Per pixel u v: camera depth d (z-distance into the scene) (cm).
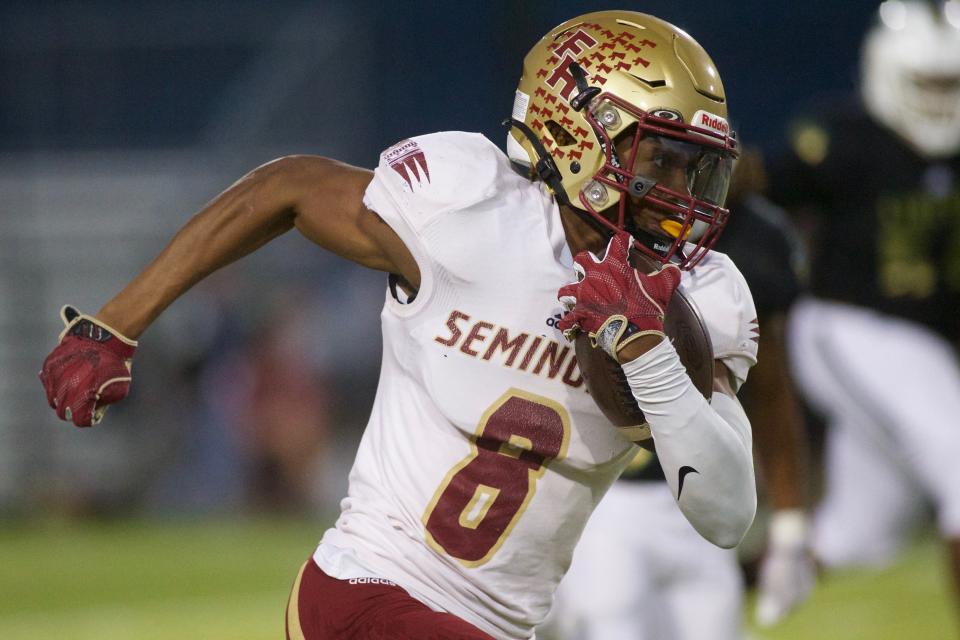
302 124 4659
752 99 5084
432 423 918
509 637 957
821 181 1808
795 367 1889
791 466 1481
